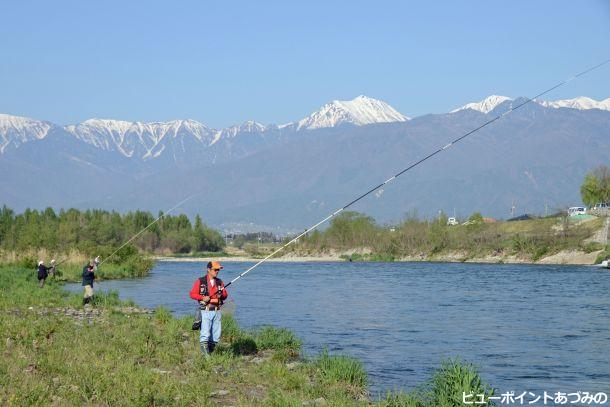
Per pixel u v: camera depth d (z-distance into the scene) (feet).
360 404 41.98
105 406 35.94
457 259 416.05
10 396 35.19
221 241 640.99
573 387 52.90
